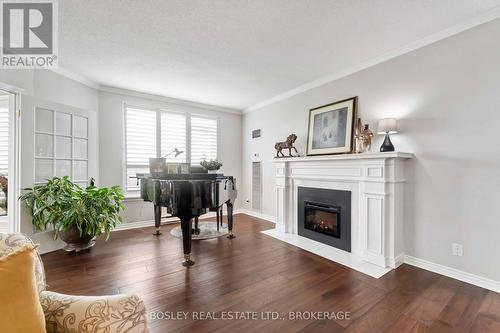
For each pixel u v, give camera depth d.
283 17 2.20
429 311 1.85
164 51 2.83
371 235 2.75
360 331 1.63
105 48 2.75
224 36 2.51
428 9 2.08
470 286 2.20
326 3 2.00
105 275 2.42
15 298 0.80
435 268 2.49
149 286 2.21
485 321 1.73
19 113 2.82
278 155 4.19
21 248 0.90
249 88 4.16
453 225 2.37
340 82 3.46
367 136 2.91
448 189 2.40
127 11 2.09
